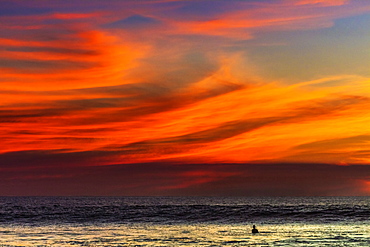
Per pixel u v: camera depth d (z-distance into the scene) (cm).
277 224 5609
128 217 6569
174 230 4859
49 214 6856
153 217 6588
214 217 6606
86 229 5000
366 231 4588
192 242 3734
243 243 3653
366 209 7500
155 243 3684
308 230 4741
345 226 5234
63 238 4053
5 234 4438
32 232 4638
